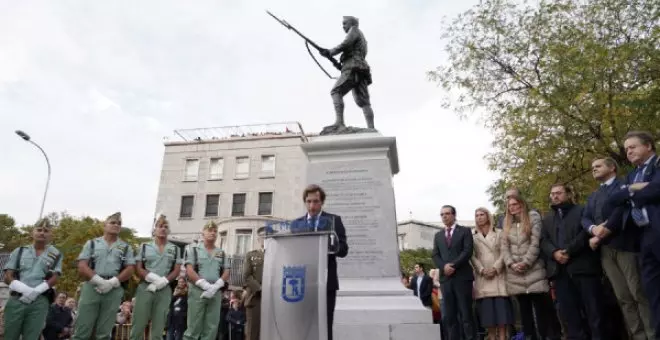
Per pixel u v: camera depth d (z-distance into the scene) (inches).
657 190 154.5
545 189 482.6
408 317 216.5
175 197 1332.4
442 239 232.4
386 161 271.4
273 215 1245.1
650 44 418.3
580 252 192.2
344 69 316.2
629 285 174.2
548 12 498.3
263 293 148.9
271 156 1320.1
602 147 470.3
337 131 299.3
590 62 426.6
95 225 1018.7
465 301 217.5
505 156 534.3
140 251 226.4
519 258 216.7
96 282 199.9
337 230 160.4
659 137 419.2
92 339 207.8
